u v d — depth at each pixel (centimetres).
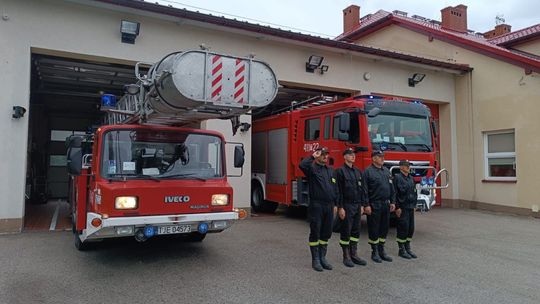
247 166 1155
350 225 664
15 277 573
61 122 1691
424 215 1295
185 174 657
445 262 694
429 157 957
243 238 854
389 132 924
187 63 572
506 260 713
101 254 699
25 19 905
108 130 625
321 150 648
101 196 577
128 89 654
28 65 903
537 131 1302
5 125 880
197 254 710
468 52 1527
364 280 584
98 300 490
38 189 1498
